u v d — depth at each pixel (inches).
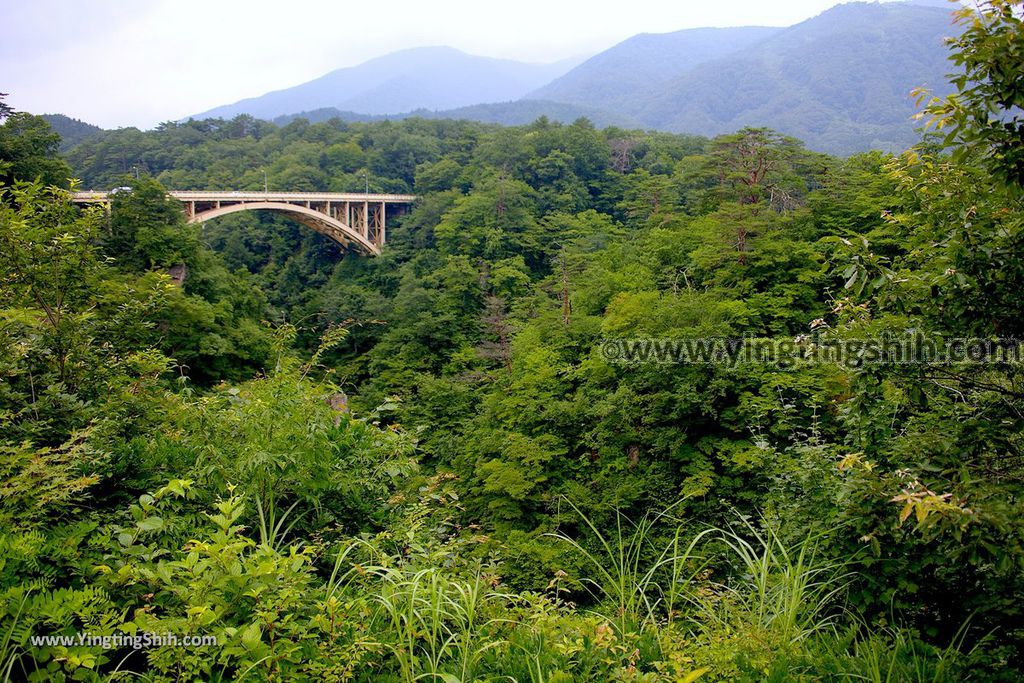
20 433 154.7
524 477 514.9
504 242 1884.8
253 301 1466.5
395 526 172.1
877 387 140.9
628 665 111.1
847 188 916.6
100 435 159.8
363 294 1852.9
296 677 95.1
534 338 906.7
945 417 139.9
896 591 139.6
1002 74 106.4
